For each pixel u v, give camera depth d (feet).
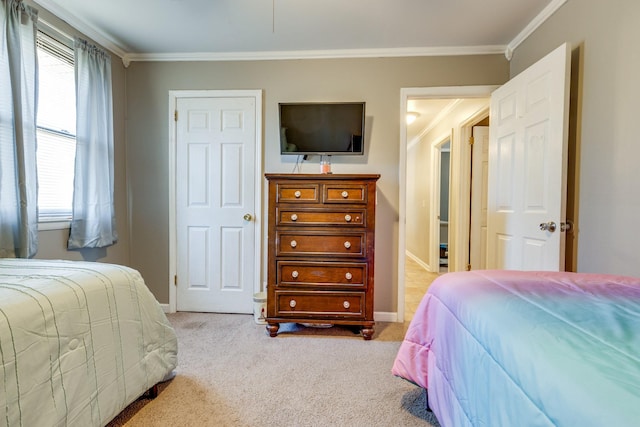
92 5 6.64
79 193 7.11
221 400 4.97
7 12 5.42
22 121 5.63
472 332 3.06
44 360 3.21
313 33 7.70
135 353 4.51
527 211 6.66
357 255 7.17
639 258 4.58
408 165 20.94
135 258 9.16
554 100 5.86
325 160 8.66
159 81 8.96
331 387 5.35
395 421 4.51
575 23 5.88
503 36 7.75
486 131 11.79
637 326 2.39
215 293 9.07
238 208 8.92
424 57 8.46
